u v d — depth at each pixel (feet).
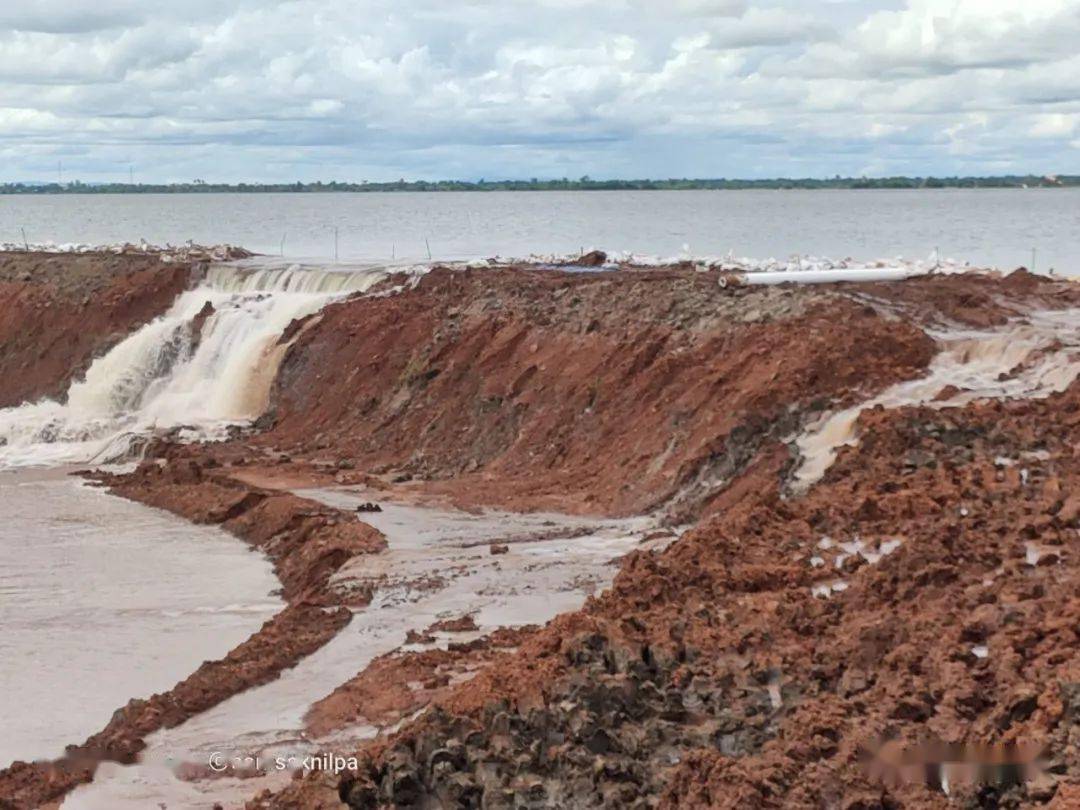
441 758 83.46
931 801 73.36
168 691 112.47
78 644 127.34
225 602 140.97
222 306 250.16
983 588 96.12
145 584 147.74
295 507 167.53
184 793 92.94
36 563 156.04
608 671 91.81
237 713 106.52
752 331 180.24
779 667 88.94
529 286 217.15
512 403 193.26
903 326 174.40
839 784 74.84
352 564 143.54
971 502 118.11
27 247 336.08
